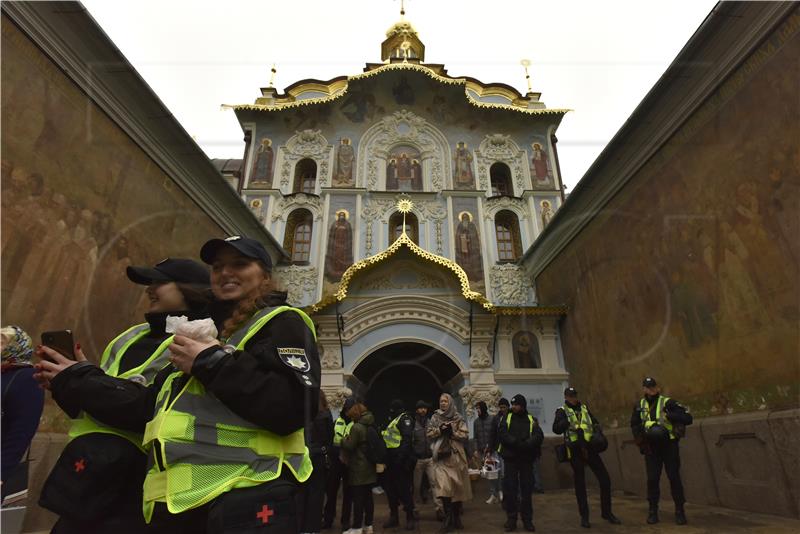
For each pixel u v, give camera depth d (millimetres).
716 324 6539
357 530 5469
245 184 15656
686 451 6996
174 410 1359
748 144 5992
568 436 6027
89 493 1525
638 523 5789
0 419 2195
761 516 5543
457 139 17125
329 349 11492
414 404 13539
